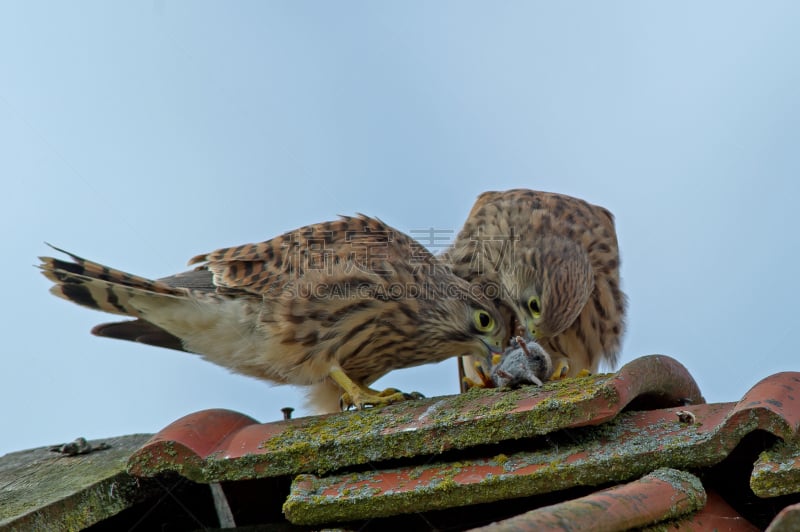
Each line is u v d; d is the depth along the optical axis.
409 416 6.24
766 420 5.11
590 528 4.36
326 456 5.90
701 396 6.80
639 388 5.89
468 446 5.73
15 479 6.89
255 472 5.96
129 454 7.21
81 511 6.21
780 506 5.30
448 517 5.75
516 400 6.05
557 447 5.70
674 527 4.93
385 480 5.68
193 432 6.23
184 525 6.72
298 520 5.54
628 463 5.35
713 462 5.25
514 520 4.28
